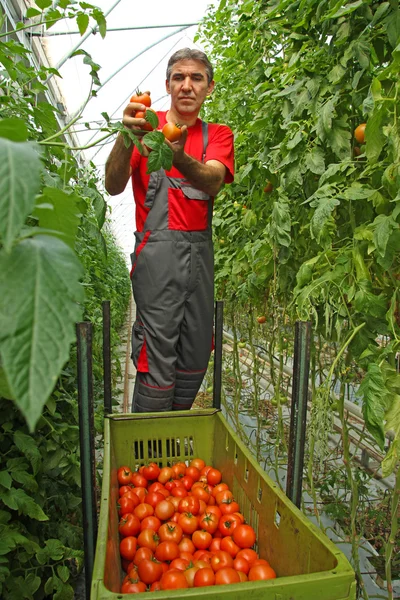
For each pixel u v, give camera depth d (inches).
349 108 67.4
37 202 19.1
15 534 51.6
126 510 65.3
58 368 12.2
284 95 72.7
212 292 90.5
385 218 51.3
